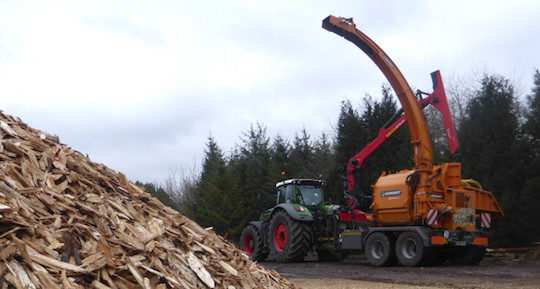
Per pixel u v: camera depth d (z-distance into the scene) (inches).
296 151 914.7
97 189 131.4
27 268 84.6
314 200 439.5
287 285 169.0
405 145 505.0
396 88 378.3
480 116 456.4
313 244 410.3
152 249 115.9
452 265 353.7
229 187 777.6
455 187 349.1
